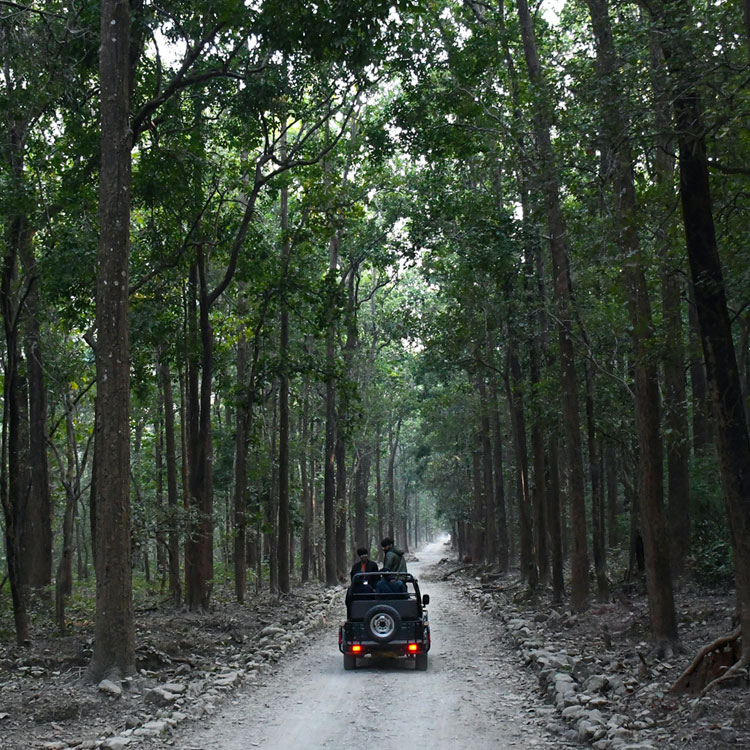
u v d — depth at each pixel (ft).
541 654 45.06
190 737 30.99
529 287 80.74
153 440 135.13
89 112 60.13
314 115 85.81
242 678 43.57
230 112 67.67
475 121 75.46
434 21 72.18
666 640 40.73
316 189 84.99
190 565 72.23
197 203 67.87
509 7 83.30
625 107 35.96
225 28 54.44
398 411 211.00
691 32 32.63
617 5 39.93
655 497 41.73
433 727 31.53
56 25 53.67
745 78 32.86
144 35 55.77
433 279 96.73
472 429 154.92
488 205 75.97
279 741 30.04
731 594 56.54
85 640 51.65
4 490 49.16
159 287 73.05
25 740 30.76
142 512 62.95
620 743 25.79
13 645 50.52
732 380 30.25
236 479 87.20
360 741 29.60
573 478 64.28
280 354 87.51
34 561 76.89
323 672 47.34
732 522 30.35
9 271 52.26
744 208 38.17
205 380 74.18
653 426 42.16
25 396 80.12
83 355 75.05
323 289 86.33
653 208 42.06
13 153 56.80
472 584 124.47
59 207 58.59
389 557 54.80
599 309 67.46
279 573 98.94
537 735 29.37
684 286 52.37
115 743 28.94
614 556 104.42
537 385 76.95
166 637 54.39
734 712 26.86
